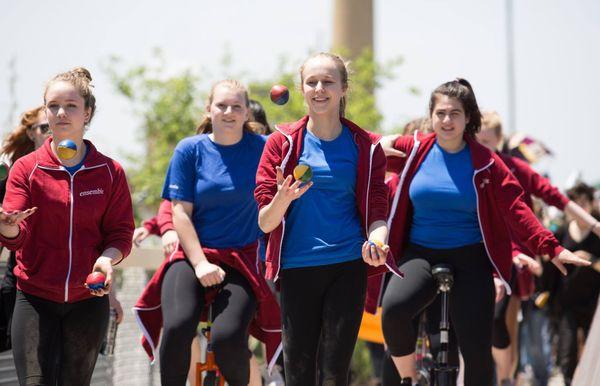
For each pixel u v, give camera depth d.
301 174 12.17
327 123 13.41
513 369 21.45
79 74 13.96
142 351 21.12
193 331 14.76
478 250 15.83
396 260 16.25
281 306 13.45
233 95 15.80
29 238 13.45
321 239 13.12
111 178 13.91
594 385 16.45
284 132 13.41
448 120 15.76
